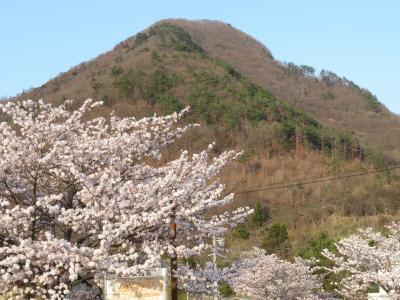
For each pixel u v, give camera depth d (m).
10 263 9.48
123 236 10.45
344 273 33.31
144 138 12.46
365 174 55.06
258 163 52.78
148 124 12.71
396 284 19.66
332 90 111.38
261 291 32.94
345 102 102.50
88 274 10.39
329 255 23.20
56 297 9.58
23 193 11.74
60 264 9.38
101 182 10.34
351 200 54.34
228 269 12.84
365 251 20.98
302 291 32.75
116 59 93.62
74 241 11.47
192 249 10.92
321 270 37.09
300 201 55.44
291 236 51.66
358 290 24.22
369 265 21.11
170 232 11.07
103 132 12.85
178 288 12.53
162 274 9.71
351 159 60.59
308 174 54.62
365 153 62.03
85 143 11.66
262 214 53.91
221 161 12.54
